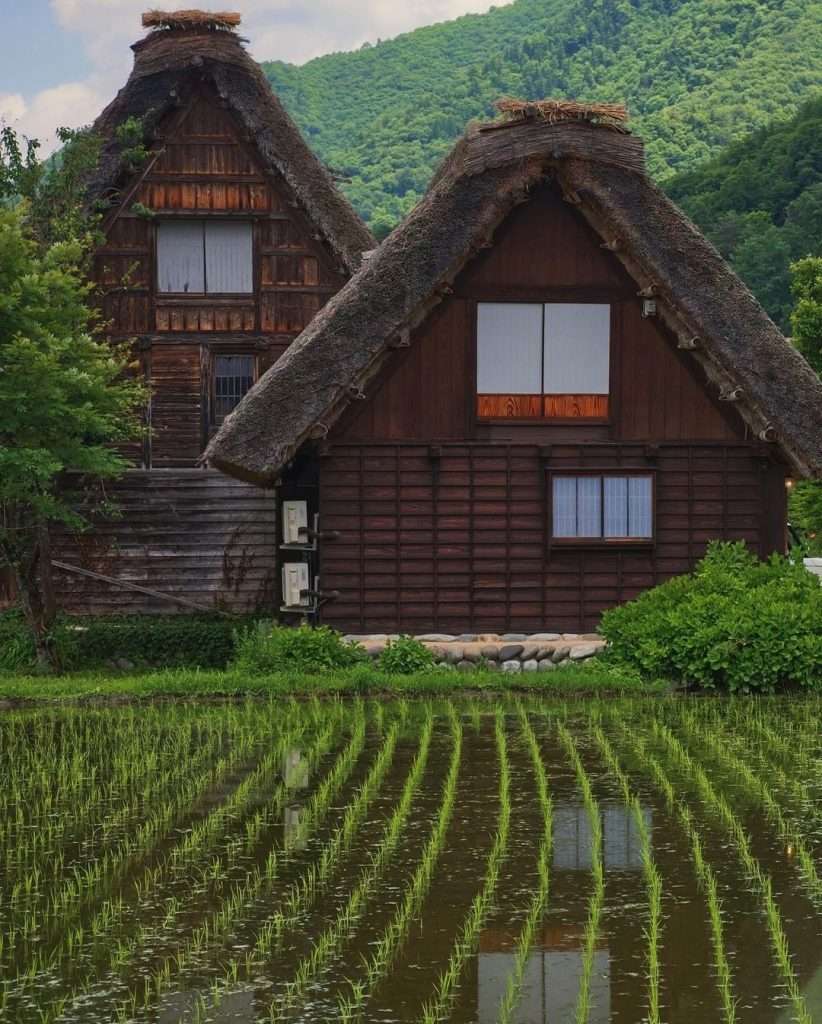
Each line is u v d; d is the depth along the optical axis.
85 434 24.84
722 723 17.92
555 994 9.21
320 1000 9.05
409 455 22.33
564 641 22.00
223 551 27.55
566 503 22.52
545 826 13.09
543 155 21.81
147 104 28.42
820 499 36.81
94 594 27.39
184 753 16.52
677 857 12.09
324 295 29.14
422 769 15.52
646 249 21.89
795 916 10.59
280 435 21.20
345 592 22.27
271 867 11.81
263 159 28.78
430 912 10.73
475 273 22.36
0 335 21.75
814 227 66.25
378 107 154.62
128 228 28.88
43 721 18.66
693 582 21.25
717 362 21.98
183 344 28.95
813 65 116.38
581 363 22.58
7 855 12.34
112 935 10.25
